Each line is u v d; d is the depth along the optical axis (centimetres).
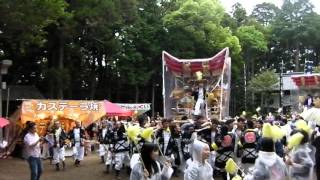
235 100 6009
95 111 2419
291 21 7794
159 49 4709
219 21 5122
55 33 3422
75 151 1931
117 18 3534
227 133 1335
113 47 4012
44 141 2077
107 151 1725
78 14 3238
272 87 6331
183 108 2209
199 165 690
